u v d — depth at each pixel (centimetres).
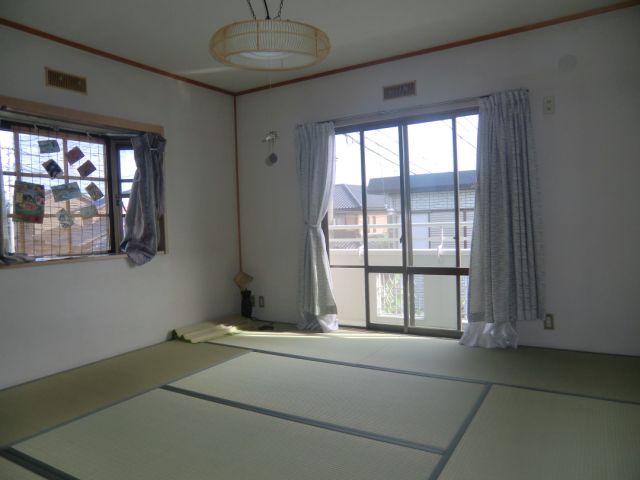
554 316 386
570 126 371
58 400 312
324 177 475
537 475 206
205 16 338
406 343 425
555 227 381
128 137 429
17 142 356
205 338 452
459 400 291
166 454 237
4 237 339
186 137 480
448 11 346
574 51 365
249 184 538
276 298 527
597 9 353
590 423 254
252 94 529
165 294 458
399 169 452
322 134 474
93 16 332
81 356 383
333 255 502
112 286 408
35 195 364
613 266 362
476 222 400
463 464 217
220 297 522
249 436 254
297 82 496
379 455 229
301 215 502
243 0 315
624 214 357
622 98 353
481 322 405
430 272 444
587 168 367
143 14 332
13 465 230
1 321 333
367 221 475
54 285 365
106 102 404
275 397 307
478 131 398
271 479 211
